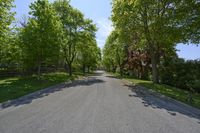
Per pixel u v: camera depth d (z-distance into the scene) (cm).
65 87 2212
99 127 768
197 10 2186
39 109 1065
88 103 1245
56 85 2372
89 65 8119
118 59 5600
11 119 866
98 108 1102
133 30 2873
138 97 1582
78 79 3753
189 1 2203
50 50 2628
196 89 2261
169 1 2427
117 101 1347
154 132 733
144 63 4053
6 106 1141
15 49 2809
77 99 1394
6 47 2597
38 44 2558
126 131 730
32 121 837
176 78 2811
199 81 2294
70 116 922
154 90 2025
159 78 3122
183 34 2247
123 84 2767
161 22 2381
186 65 2831
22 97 1423
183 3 2289
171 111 1112
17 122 821
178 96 1662
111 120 868
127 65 4847
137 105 1238
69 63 4247
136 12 2697
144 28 2808
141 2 2462
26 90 1728
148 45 3069
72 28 4044
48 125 783
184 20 2258
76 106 1148
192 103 1352
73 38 4078
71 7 4019
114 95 1627
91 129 741
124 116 946
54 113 977
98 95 1602
